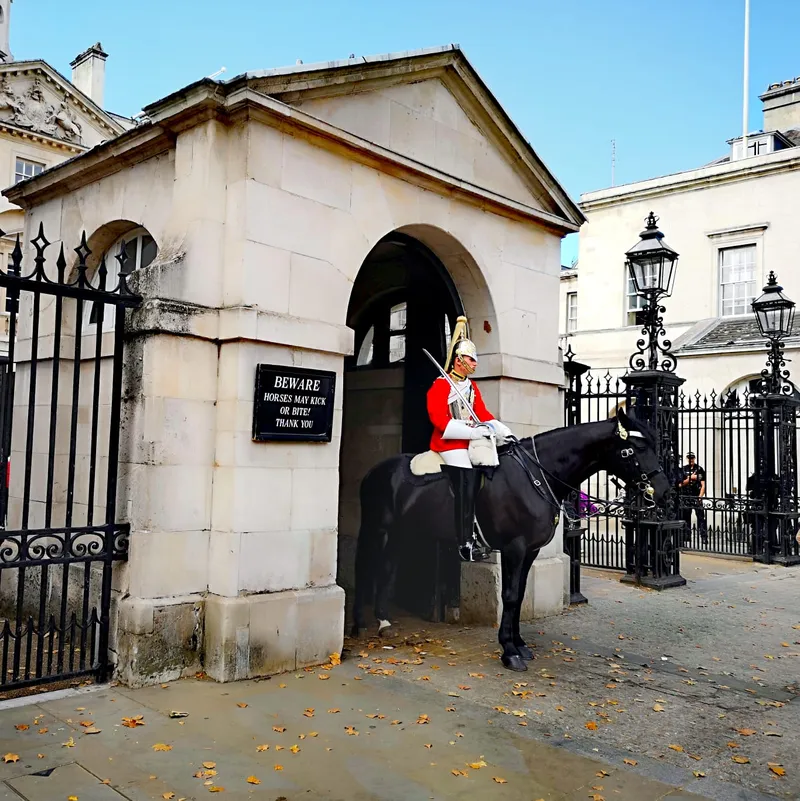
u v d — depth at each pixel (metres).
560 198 8.92
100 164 7.32
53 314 7.79
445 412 6.62
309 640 6.27
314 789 4.09
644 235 10.68
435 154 7.66
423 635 7.56
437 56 7.44
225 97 6.02
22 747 4.46
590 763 4.54
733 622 8.53
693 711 5.50
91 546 5.62
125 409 5.91
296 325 6.28
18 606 5.29
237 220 6.10
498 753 4.64
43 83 27.28
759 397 13.97
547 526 6.59
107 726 4.83
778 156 21.19
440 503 7.14
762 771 4.51
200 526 5.99
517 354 8.44
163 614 5.71
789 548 13.57
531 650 7.01
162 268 5.81
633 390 10.90
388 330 10.00
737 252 22.14
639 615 8.75
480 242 8.07
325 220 6.61
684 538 15.02
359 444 10.20
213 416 6.09
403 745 4.72
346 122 6.84
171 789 4.02
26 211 8.57
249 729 4.88
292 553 6.25
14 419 8.21
